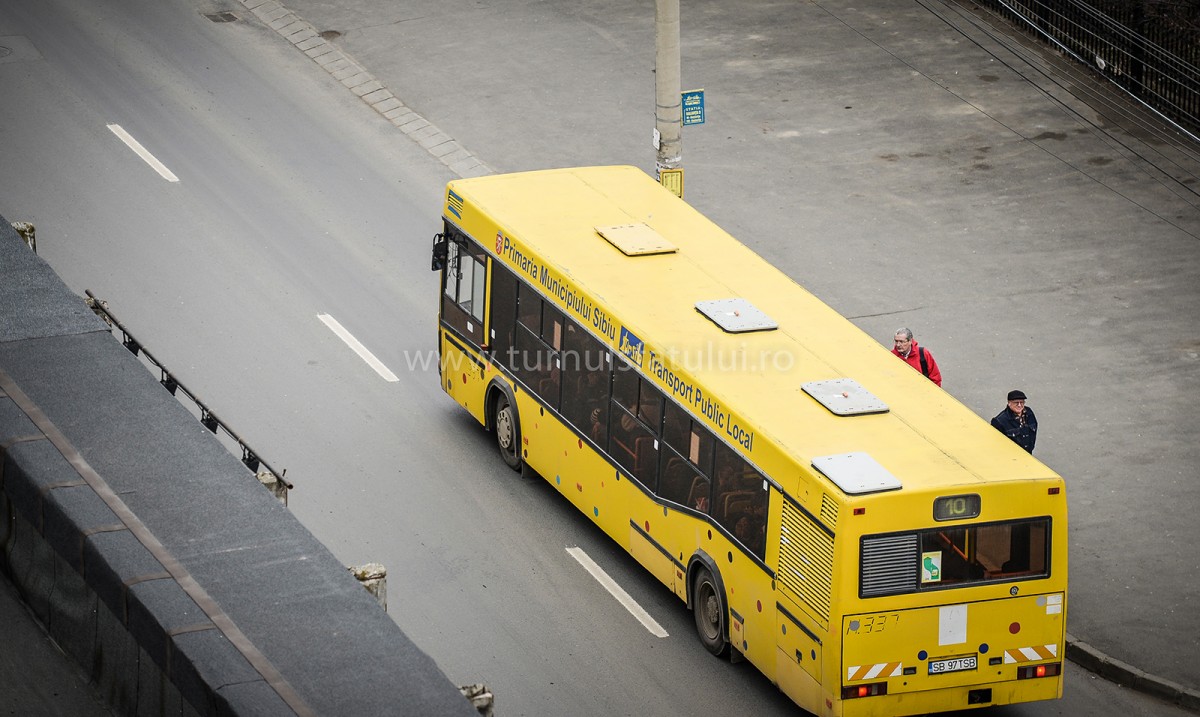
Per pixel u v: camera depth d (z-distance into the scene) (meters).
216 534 29.69
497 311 44.88
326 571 28.77
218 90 65.81
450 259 47.12
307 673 26.22
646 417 39.31
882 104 66.38
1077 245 56.97
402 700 25.77
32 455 31.56
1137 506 43.19
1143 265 55.81
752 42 71.06
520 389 44.22
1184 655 37.56
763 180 60.91
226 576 28.45
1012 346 51.12
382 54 69.38
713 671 37.28
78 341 36.03
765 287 41.34
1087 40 69.25
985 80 68.12
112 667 28.41
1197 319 52.66
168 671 26.66
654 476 39.19
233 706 25.12
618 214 44.91
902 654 33.47
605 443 40.91
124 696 28.02
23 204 56.88
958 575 33.44
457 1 74.44
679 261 42.50
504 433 45.16
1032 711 36.12
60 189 58.03
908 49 70.56
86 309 37.44
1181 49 66.56
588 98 66.44
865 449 34.50
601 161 61.75
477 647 37.69
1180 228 58.12
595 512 41.69
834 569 32.91
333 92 66.44
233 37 70.19
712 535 37.06
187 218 56.94
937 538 33.19
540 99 66.31
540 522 42.88
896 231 57.69
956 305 53.34
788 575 34.44
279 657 26.52
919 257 56.12
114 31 69.56
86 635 29.20
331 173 60.66
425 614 38.75
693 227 44.41
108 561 28.38
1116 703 36.50
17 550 31.48
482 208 45.38
